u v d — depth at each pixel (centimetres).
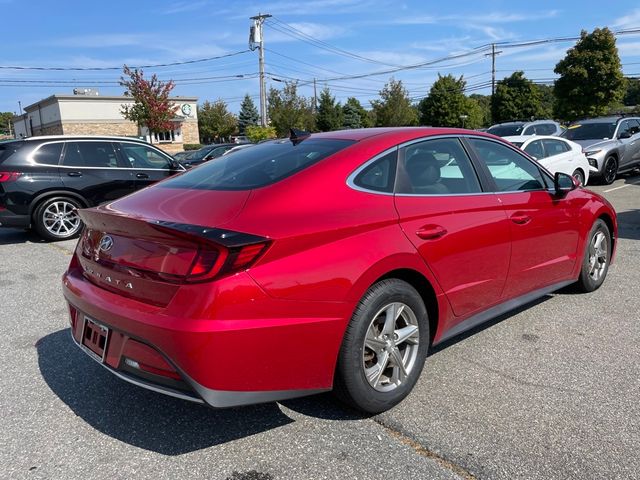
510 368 355
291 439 279
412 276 309
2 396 329
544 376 343
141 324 250
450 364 362
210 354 236
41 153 815
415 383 317
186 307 240
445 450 266
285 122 4906
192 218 262
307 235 260
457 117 5175
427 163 340
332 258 265
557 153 1105
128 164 887
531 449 266
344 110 7038
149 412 309
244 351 242
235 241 239
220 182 307
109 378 352
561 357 371
